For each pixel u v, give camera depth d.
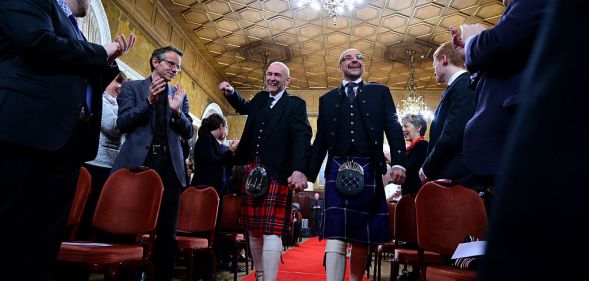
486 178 1.29
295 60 10.97
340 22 8.70
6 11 1.29
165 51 2.58
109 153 2.89
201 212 3.17
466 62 1.36
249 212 2.51
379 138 2.32
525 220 0.22
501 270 0.23
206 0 8.00
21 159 1.30
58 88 1.39
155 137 2.47
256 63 11.27
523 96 0.28
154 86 2.29
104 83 1.67
